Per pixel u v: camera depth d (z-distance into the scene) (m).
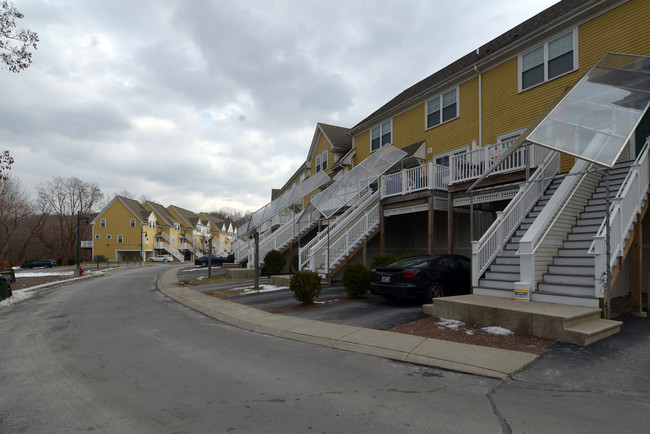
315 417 3.82
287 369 5.42
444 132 17.14
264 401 4.26
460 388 4.55
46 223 67.44
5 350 6.90
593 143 6.77
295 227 22.75
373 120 21.84
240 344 6.96
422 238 18.50
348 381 4.87
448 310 7.95
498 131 14.59
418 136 18.77
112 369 5.59
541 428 3.48
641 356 5.38
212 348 6.70
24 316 10.84
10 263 39.31
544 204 10.47
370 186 18.97
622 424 3.53
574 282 7.65
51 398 4.48
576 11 11.85
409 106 19.44
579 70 12.03
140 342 7.27
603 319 6.77
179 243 74.69
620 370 4.92
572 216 9.25
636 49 10.72
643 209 8.37
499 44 16.11
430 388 4.57
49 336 8.02
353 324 8.00
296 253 22.12
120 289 17.86
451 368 5.22
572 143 6.86
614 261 7.27
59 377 5.27
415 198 14.59
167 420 3.82
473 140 15.62
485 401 4.13
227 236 98.12
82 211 69.56
